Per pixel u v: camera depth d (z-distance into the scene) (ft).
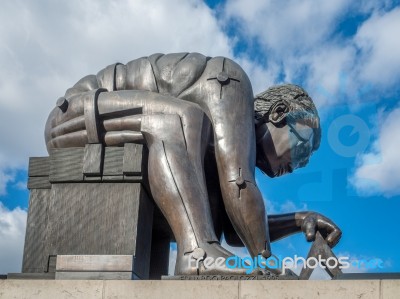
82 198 26.76
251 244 25.99
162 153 26.02
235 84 27.76
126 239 25.98
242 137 26.96
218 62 28.27
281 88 29.55
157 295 22.07
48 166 28.17
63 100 28.32
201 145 26.50
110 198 26.55
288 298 21.22
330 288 21.07
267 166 29.43
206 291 21.79
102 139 27.17
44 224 27.53
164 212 25.85
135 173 26.55
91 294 22.41
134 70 28.94
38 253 27.20
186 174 25.76
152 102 27.17
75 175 27.02
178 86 27.96
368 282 20.89
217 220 28.30
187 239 24.90
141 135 26.78
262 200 26.40
